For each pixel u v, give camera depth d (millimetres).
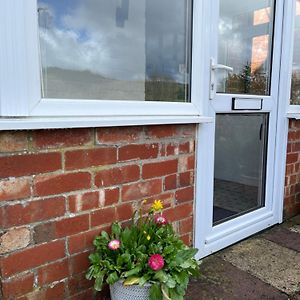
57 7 1292
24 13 1135
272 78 2270
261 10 2141
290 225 2488
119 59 1537
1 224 1155
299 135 2582
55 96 1311
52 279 1311
